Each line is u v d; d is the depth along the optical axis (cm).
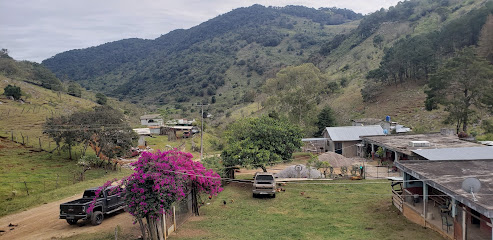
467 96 4538
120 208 1902
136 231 1587
